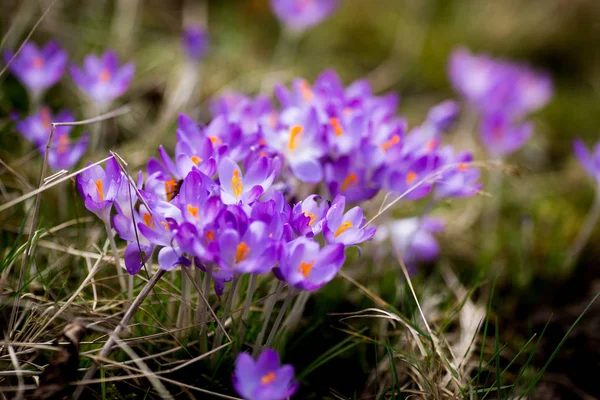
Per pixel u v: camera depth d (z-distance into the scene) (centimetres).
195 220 76
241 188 78
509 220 118
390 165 86
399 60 170
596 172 98
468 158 89
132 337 83
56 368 76
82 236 92
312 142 85
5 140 102
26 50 96
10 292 84
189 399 82
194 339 84
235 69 146
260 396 73
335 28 175
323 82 93
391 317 84
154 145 110
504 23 188
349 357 90
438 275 101
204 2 169
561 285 103
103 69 96
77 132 104
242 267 74
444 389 83
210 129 84
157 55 139
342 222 78
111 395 81
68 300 83
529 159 139
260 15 173
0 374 77
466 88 127
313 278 75
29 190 93
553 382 91
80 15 138
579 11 187
